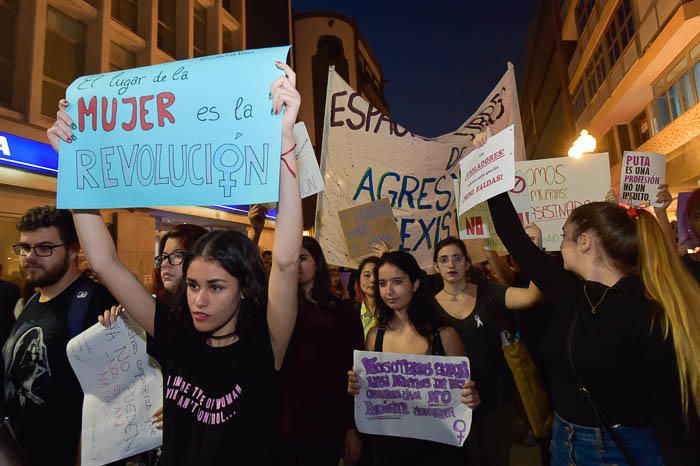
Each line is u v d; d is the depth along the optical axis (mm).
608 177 3727
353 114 3889
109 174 1529
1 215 9422
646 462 1505
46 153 10312
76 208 1545
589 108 19719
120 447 1957
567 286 1809
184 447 1445
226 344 1552
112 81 1584
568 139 25531
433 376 2277
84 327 2008
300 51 36750
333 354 2670
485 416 2793
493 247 3482
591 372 1602
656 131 14875
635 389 1537
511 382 2816
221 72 1483
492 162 1913
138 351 2029
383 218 3641
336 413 2637
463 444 2307
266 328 1533
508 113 4012
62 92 11461
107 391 1963
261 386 1467
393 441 2332
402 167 3957
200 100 1479
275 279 1469
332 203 3818
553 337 1782
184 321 1582
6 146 9320
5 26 10141
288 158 1425
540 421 2484
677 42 11773
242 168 1408
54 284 2082
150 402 2027
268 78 1439
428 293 2541
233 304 1486
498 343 2812
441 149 4031
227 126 1439
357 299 4441
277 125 1399
